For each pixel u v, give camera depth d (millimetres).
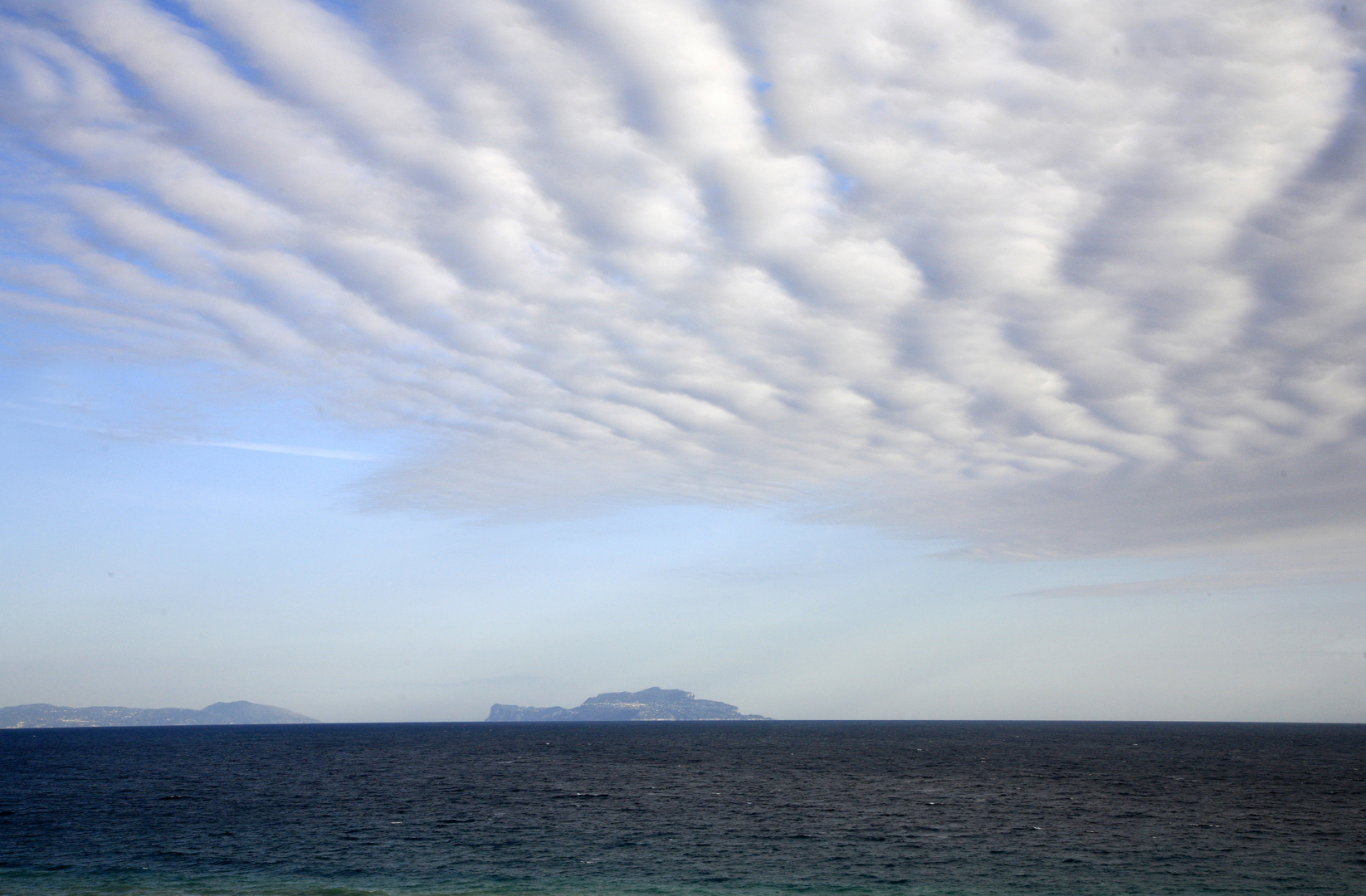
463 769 123812
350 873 48688
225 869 49594
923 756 158500
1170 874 48906
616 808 76312
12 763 138500
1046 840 59281
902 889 45562
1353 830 63375
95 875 48156
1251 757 154750
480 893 44219
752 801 81438
